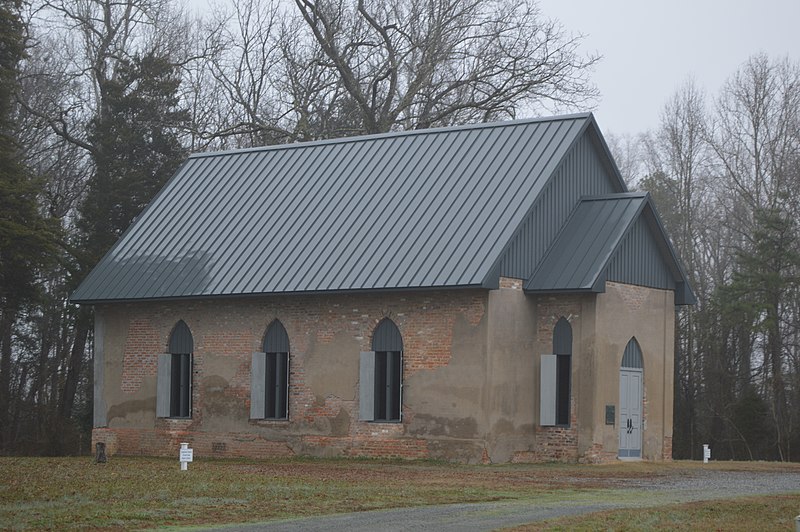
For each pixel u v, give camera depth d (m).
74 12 68.62
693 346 71.12
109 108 64.00
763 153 73.75
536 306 40.16
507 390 38.81
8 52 53.31
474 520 22.17
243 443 43.25
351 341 41.00
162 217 48.34
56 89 69.94
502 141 42.81
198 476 31.22
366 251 40.84
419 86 64.06
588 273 38.81
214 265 44.25
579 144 42.22
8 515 22.39
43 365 66.19
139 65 64.88
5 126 52.59
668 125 78.31
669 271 43.53
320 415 41.56
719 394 67.75
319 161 46.88
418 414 39.34
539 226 40.09
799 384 64.19
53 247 51.28
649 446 42.06
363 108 65.25
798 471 36.84
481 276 37.38
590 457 38.81
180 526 21.30
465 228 39.62
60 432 56.03
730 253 72.38
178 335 45.62
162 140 62.94
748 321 65.31
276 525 21.42
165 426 45.31
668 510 23.56
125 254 47.38
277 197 46.06
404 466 37.12
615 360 40.09
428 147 44.41
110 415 46.88
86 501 24.77
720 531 20.67
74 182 70.69
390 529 20.89
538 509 24.00
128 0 69.81
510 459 38.88
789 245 65.38
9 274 52.34
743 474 35.00
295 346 42.31
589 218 41.19
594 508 24.25
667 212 77.62
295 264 42.03
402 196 42.56
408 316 39.81
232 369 43.81
